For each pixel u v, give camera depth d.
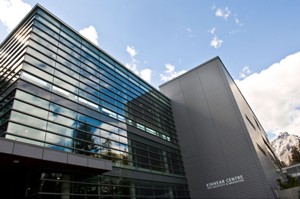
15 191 13.92
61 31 22.11
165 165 29.66
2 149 10.95
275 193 27.75
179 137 36.97
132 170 22.86
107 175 19.30
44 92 17.02
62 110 17.92
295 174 43.75
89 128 19.83
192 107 37.84
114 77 27.67
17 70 16.69
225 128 33.34
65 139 16.91
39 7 20.55
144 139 27.78
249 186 28.61
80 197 15.71
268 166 34.19
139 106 30.16
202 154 33.84
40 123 15.55
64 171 15.35
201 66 39.62
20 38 19.86
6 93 16.27
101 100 23.27
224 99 35.03
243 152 30.58
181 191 30.39
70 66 21.00
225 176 30.83
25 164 13.08
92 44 26.05
